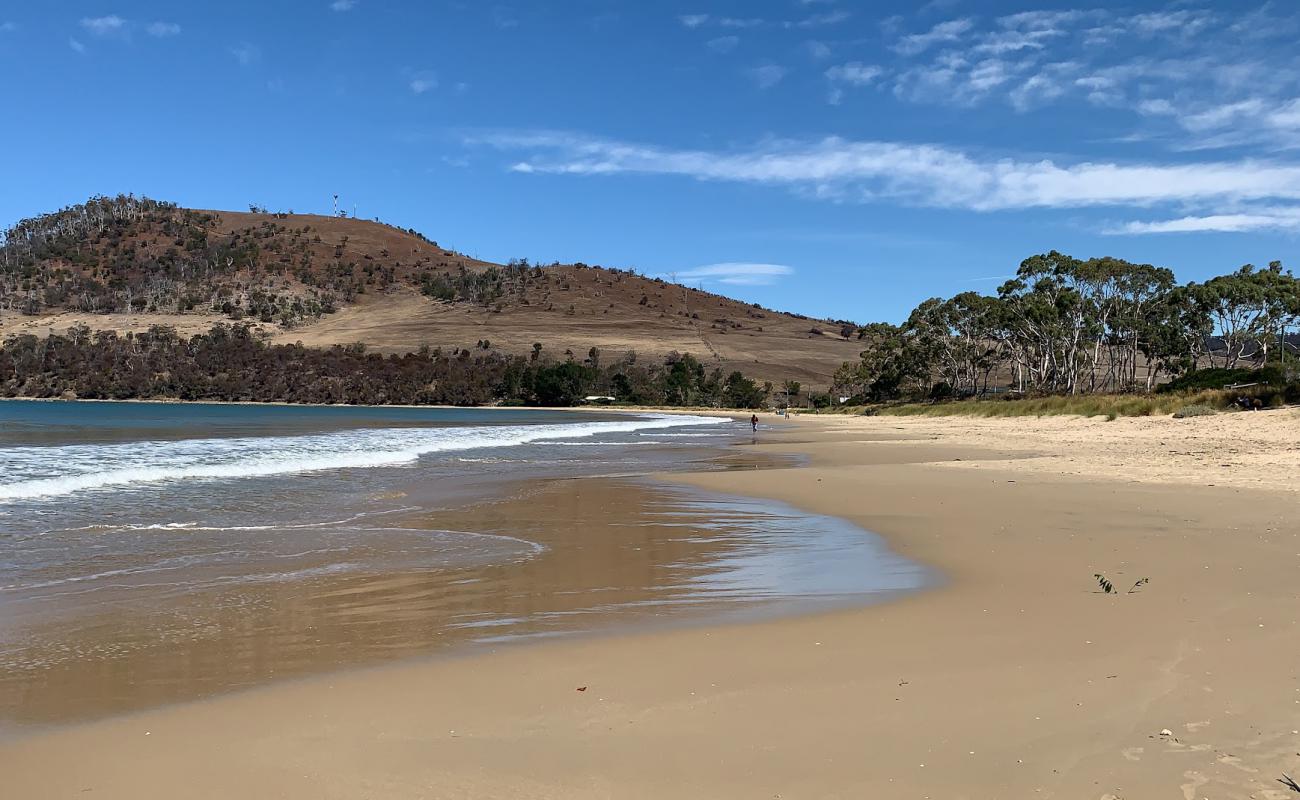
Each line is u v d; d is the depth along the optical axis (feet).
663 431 172.04
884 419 230.07
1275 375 141.59
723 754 16.08
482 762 15.88
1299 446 77.15
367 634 24.73
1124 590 27.91
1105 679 19.35
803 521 47.03
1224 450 77.30
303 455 90.38
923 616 25.76
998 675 19.94
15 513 48.19
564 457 95.30
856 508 51.44
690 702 18.83
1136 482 57.26
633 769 15.52
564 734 17.13
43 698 19.40
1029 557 34.22
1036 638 22.85
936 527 42.91
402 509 51.39
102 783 15.15
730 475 72.43
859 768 15.37
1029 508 47.67
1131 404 146.61
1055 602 26.78
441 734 17.22
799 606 27.68
